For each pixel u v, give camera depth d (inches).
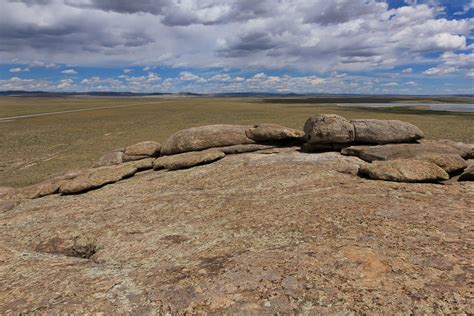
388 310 287.9
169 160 1015.6
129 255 483.8
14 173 1647.4
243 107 6373.0
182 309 315.6
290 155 968.3
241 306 311.6
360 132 973.8
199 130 1143.0
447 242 400.5
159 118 4106.8
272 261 385.1
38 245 575.8
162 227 576.1
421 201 561.3
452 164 767.1
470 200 557.9
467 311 276.4
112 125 3452.3
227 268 381.4
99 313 320.5
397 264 354.9
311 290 323.6
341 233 454.0
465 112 5108.3
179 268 398.9
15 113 4943.4
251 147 1093.8
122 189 847.7
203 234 521.7
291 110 5428.2
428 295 300.0
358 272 345.4
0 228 669.9
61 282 393.7
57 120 3934.5
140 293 349.1
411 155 863.7
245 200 660.7
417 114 4554.6
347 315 289.0
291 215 546.9
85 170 1085.8
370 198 591.5
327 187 690.2
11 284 404.2
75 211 718.5
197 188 785.6
